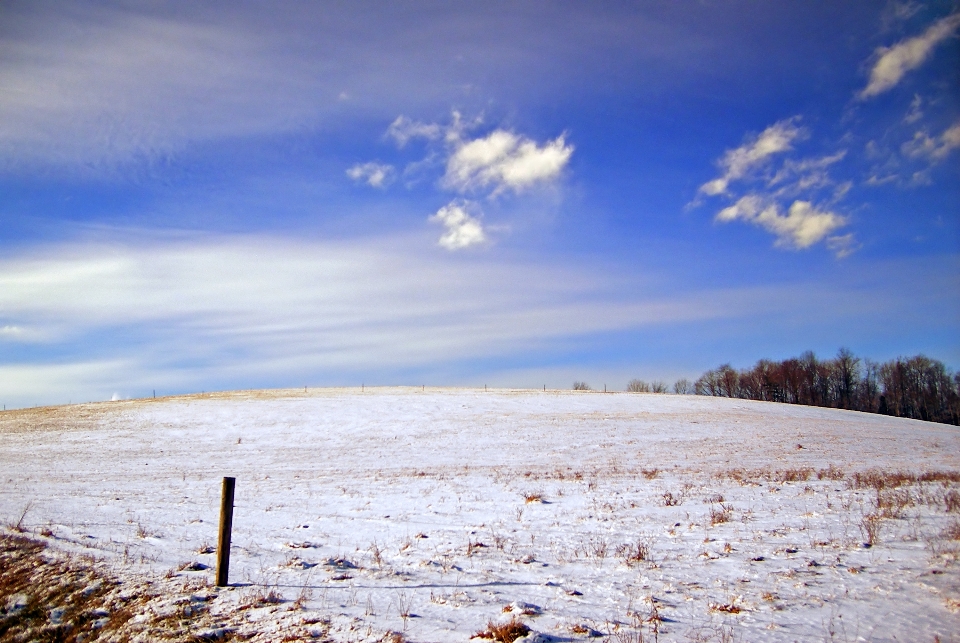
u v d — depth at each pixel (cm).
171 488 2186
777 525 1167
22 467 3134
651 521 1269
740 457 3186
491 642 611
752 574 839
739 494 1625
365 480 2392
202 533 1255
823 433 4353
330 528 1302
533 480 2212
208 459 3472
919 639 599
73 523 1388
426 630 654
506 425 4600
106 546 1123
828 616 668
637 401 6047
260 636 650
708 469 2641
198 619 706
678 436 4084
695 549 1002
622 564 921
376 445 3959
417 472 2730
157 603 765
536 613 700
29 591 859
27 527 1335
